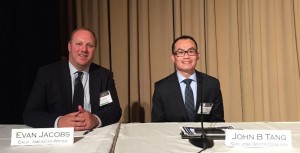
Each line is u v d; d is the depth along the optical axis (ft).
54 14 9.17
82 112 5.20
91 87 6.43
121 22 9.84
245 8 9.79
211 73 9.83
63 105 6.26
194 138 4.32
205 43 9.91
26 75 8.60
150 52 10.00
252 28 9.80
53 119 5.26
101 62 9.87
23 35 8.56
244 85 9.85
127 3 9.88
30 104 6.03
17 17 8.58
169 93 7.00
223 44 10.02
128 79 9.95
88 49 6.25
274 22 9.81
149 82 9.87
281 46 9.86
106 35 9.80
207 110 6.68
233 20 9.79
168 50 9.92
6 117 8.29
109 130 5.03
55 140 4.24
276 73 9.87
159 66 10.03
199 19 9.77
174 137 4.51
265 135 3.99
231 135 4.03
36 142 4.24
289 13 9.79
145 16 9.76
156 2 9.91
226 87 10.03
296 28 9.80
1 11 8.14
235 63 9.85
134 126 5.37
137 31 9.84
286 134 3.97
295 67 9.90
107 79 6.63
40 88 6.19
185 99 6.97
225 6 9.97
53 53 9.09
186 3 9.83
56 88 6.28
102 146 4.01
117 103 6.45
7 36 8.34
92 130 5.08
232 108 9.96
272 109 9.90
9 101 8.41
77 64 6.29
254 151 3.86
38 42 8.82
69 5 9.81
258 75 9.81
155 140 4.35
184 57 6.95
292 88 9.89
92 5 9.78
